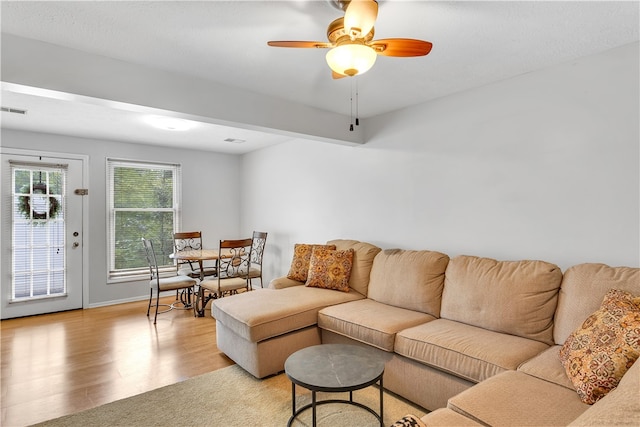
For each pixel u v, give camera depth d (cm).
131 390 250
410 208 340
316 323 294
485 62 244
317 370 190
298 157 479
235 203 602
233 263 473
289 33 206
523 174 263
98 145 476
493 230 280
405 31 203
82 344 337
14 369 283
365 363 199
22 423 212
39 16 186
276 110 318
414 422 117
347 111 359
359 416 217
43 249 439
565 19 190
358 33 156
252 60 242
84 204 466
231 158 598
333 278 339
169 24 195
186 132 442
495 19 190
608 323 157
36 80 211
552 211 249
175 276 502
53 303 444
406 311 277
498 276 238
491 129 282
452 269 269
